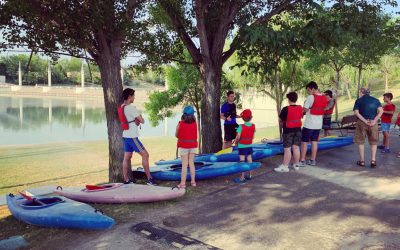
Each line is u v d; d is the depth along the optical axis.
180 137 7.95
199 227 6.09
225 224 6.20
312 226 6.05
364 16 11.21
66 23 8.06
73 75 143.25
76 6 7.89
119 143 9.22
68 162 19.56
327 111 13.95
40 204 7.11
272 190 7.94
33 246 5.76
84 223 6.12
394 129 17.14
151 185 7.93
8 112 59.25
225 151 11.14
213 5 11.85
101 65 9.10
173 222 6.30
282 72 17.28
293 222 6.23
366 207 6.82
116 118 9.16
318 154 11.57
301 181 8.55
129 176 8.68
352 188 7.95
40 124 44.84
